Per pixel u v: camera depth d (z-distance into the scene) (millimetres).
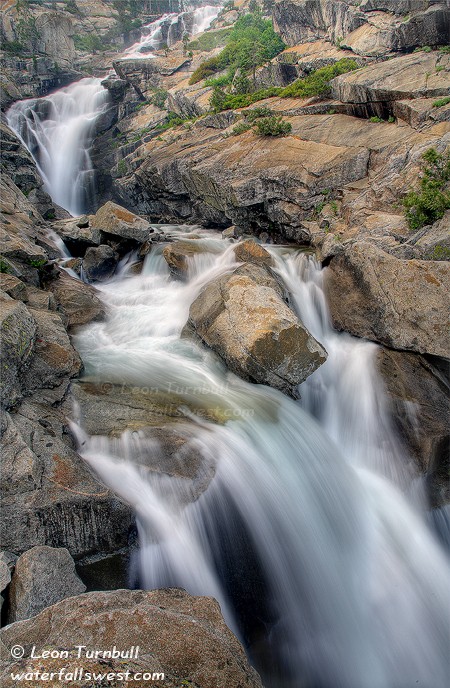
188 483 10008
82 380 13102
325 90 31109
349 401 15375
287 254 20906
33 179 34438
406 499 13289
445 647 10562
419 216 17453
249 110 34031
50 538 8906
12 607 7570
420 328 15062
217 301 15188
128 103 55312
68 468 9547
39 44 67312
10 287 14500
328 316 17656
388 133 24594
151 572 9539
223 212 28969
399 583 11273
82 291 18484
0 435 9406
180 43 75375
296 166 24984
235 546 10195
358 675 9695
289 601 10219
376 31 36812
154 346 15891
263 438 11859
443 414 14078
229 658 6469
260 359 13211
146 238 22844
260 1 73188
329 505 11898
